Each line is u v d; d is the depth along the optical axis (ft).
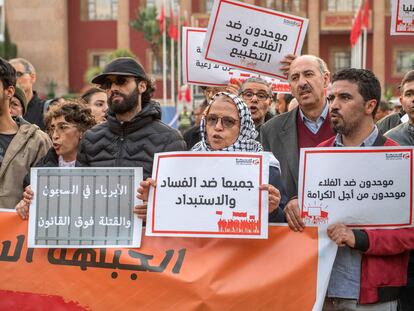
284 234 17.87
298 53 24.99
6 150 22.53
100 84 21.02
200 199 17.53
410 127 22.91
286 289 17.72
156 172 17.76
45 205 18.45
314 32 211.00
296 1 217.56
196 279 17.94
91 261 18.45
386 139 18.17
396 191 17.48
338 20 211.00
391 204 17.51
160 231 17.62
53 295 18.61
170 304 18.07
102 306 18.37
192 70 29.71
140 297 18.21
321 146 18.88
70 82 221.66
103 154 20.88
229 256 17.98
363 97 17.75
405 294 20.67
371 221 17.54
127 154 20.67
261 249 17.94
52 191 18.44
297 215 17.67
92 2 220.84
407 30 24.70
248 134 18.40
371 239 17.30
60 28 216.13
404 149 17.46
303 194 17.65
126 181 18.28
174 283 18.02
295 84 22.30
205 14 212.84
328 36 217.15
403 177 17.47
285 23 24.86
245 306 17.85
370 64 214.69
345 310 17.90
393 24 24.75
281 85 33.12
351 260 17.79
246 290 17.81
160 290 18.11
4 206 22.15
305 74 22.11
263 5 217.97
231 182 17.43
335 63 217.36
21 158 22.53
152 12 191.52
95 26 221.05
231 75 29.68
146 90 21.44
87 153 21.08
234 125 18.22
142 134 20.75
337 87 17.88
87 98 30.40
